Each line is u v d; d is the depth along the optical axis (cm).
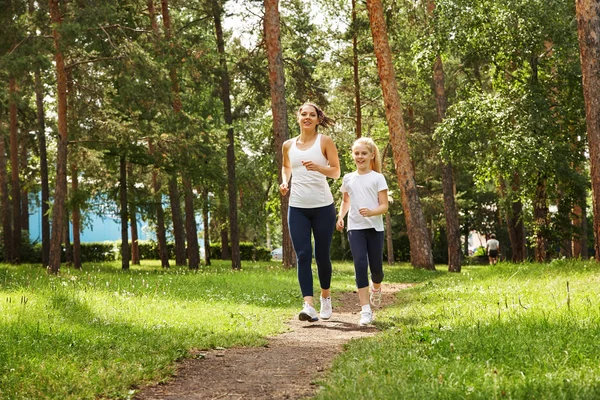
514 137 2217
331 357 599
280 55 2484
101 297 1018
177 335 708
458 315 781
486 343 545
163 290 1231
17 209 3450
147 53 2375
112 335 697
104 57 2386
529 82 2364
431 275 2191
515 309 777
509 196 2847
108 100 2633
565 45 2245
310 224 836
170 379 517
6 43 2125
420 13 2820
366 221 824
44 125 3281
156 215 3238
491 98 2338
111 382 490
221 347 658
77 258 3198
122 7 2586
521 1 2223
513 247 3166
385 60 2438
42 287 1155
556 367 451
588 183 2439
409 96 3562
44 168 3275
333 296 1355
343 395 405
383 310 1033
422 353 530
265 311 1006
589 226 4656
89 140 2553
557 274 1240
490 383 410
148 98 2361
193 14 3216
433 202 4309
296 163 816
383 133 3950
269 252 5462
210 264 4041
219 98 3409
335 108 3588
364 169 827
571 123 2408
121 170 2959
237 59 3097
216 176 3081
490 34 2320
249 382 504
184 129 2594
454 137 2405
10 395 449
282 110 2483
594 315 670
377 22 2431
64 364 536
